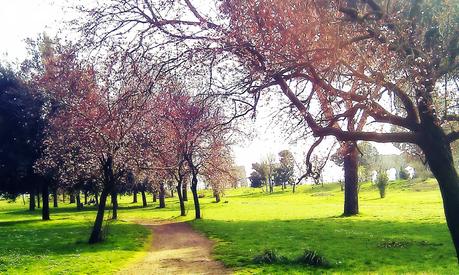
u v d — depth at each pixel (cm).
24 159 5575
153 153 3041
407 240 2923
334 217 4947
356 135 1092
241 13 966
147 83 1045
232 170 6419
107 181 3338
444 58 1024
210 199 11088
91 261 2422
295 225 4147
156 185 6084
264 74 1026
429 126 1062
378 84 1000
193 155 5259
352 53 1051
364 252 2534
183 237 3631
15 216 7431
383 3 1094
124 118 1092
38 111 5191
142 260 2505
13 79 5638
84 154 3350
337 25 1005
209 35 1021
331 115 1155
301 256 2286
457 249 1049
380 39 1009
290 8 968
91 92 1136
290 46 974
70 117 1609
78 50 1038
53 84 1190
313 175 1398
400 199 7844
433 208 5719
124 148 3030
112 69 1045
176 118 1132
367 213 5209
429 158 1074
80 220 5769
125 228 4422
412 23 1006
